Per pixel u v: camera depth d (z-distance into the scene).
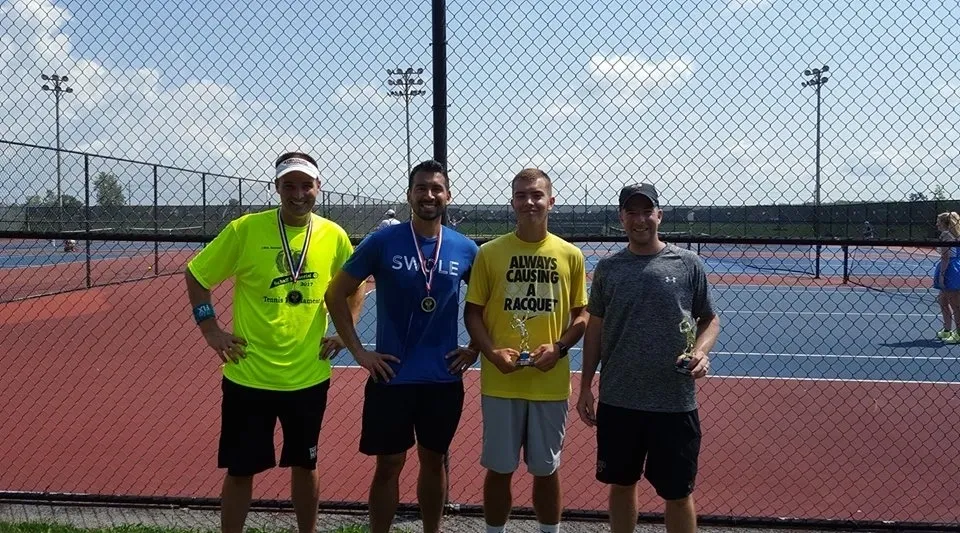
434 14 4.50
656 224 3.71
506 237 3.99
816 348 11.09
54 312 12.99
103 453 5.89
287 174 3.79
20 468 5.57
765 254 31.20
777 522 4.51
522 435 4.01
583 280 4.05
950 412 6.97
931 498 5.05
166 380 8.21
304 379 3.88
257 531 4.35
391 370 3.83
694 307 3.76
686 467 3.65
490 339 3.90
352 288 3.91
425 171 3.84
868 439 6.23
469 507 4.71
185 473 5.49
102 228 14.31
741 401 7.48
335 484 5.32
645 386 3.66
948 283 11.08
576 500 5.09
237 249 3.90
